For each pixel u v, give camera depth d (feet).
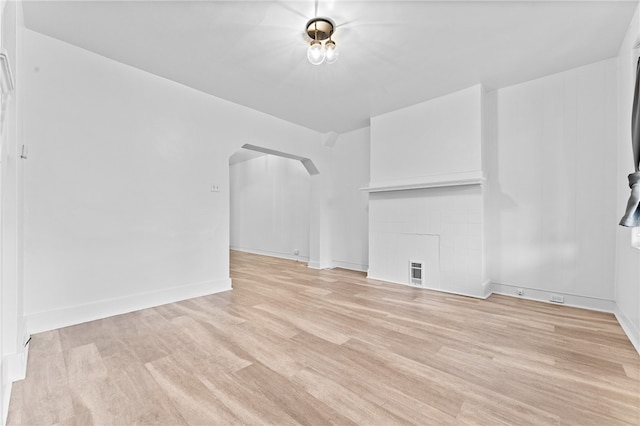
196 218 11.16
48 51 7.97
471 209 11.09
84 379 5.43
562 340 7.14
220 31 7.80
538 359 6.20
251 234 24.84
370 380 5.43
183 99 10.88
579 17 7.25
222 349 6.66
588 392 5.03
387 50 8.70
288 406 4.69
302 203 20.34
